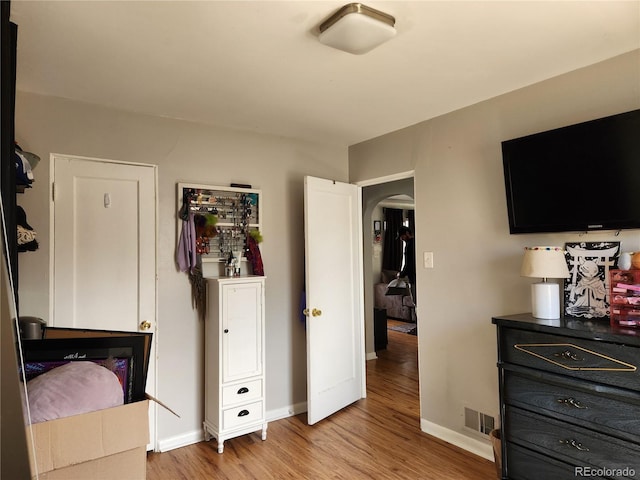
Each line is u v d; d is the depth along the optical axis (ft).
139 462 3.93
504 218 8.72
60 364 4.35
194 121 10.21
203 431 10.02
